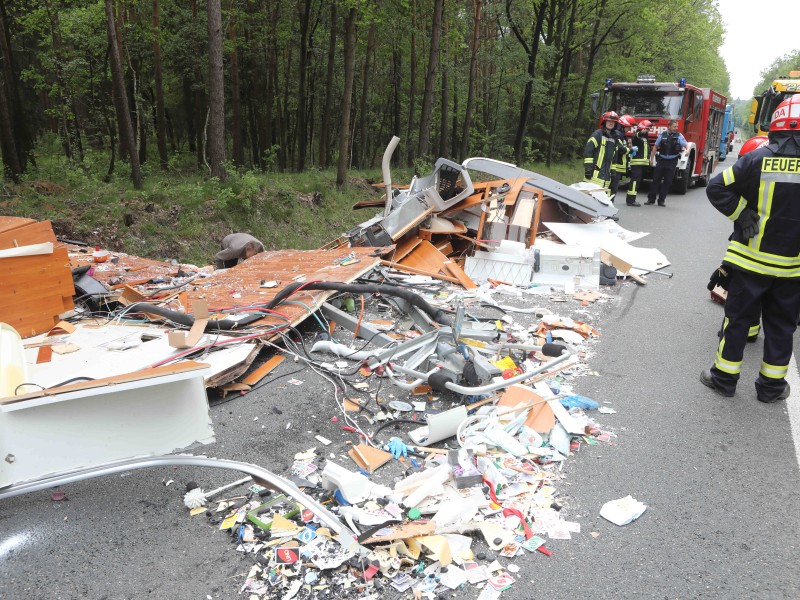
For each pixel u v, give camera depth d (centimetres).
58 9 1528
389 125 2622
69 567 269
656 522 305
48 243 519
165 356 457
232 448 371
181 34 1812
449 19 2048
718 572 270
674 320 631
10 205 924
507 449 362
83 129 1859
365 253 755
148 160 1752
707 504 321
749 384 477
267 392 448
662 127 1777
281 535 286
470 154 2486
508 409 395
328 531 287
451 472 333
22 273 501
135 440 309
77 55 1595
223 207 1097
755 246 420
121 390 287
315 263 725
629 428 404
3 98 1073
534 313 645
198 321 512
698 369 505
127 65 1688
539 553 282
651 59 3503
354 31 1395
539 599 253
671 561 277
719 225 1265
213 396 441
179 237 1007
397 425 401
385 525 289
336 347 516
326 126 1967
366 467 346
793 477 346
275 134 2331
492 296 709
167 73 2109
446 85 2070
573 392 457
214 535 290
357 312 633
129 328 534
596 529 299
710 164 2256
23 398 276
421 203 852
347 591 254
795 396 455
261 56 2122
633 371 500
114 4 1474
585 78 2805
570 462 360
